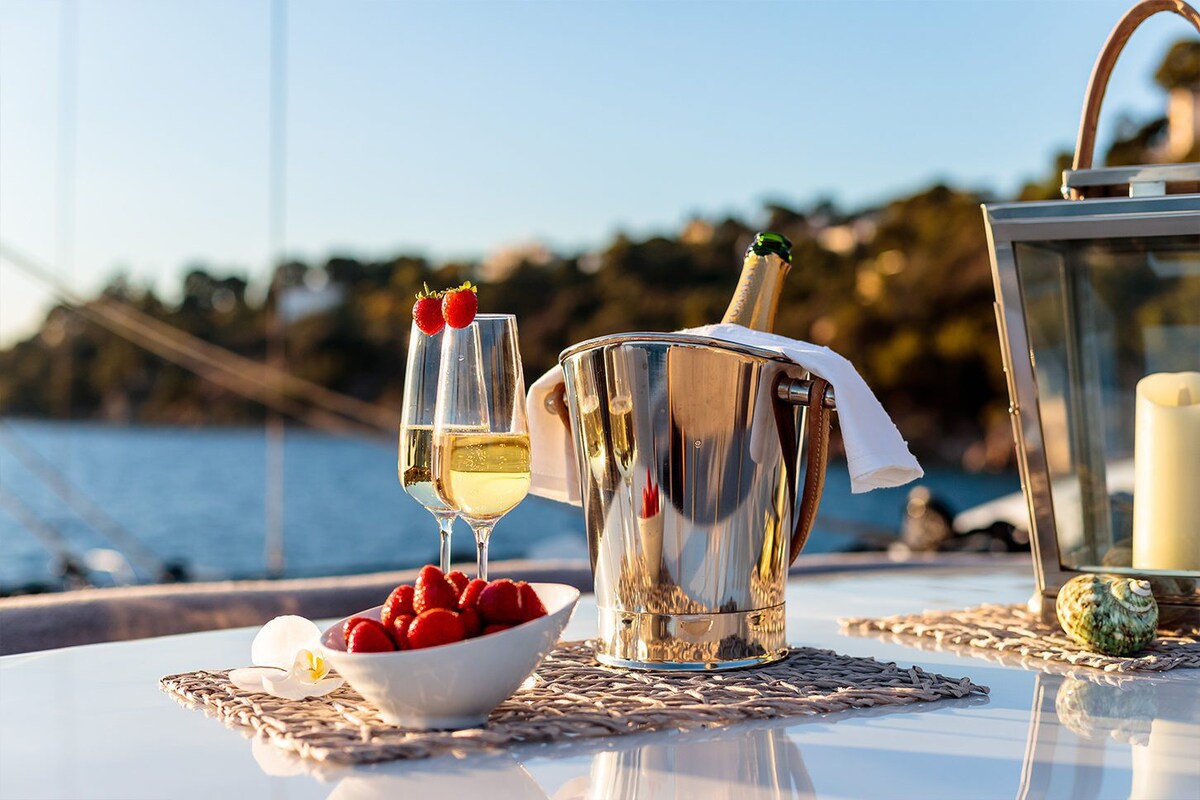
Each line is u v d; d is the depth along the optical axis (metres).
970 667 0.74
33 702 0.65
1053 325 0.86
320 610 1.09
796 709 0.61
